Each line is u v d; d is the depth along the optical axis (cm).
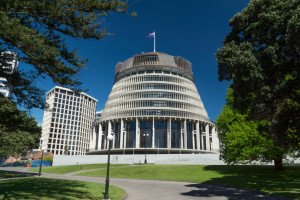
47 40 1931
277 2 2441
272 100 2342
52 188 2498
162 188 2869
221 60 2573
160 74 11662
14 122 2608
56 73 1938
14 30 1573
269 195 2262
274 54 2295
